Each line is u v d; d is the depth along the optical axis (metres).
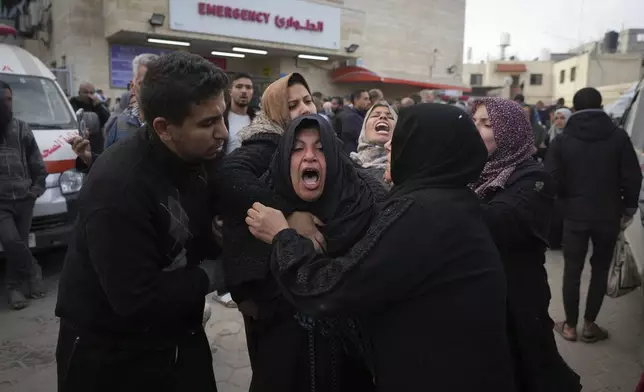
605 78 40.59
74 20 11.89
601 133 3.56
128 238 1.46
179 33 12.10
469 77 51.38
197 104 1.43
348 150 5.25
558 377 1.91
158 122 1.46
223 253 1.83
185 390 1.70
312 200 1.82
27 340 3.79
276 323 1.84
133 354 1.60
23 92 5.38
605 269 3.71
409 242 1.33
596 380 3.31
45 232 4.65
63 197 4.81
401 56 19.42
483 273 1.38
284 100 2.34
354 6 17.81
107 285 1.46
